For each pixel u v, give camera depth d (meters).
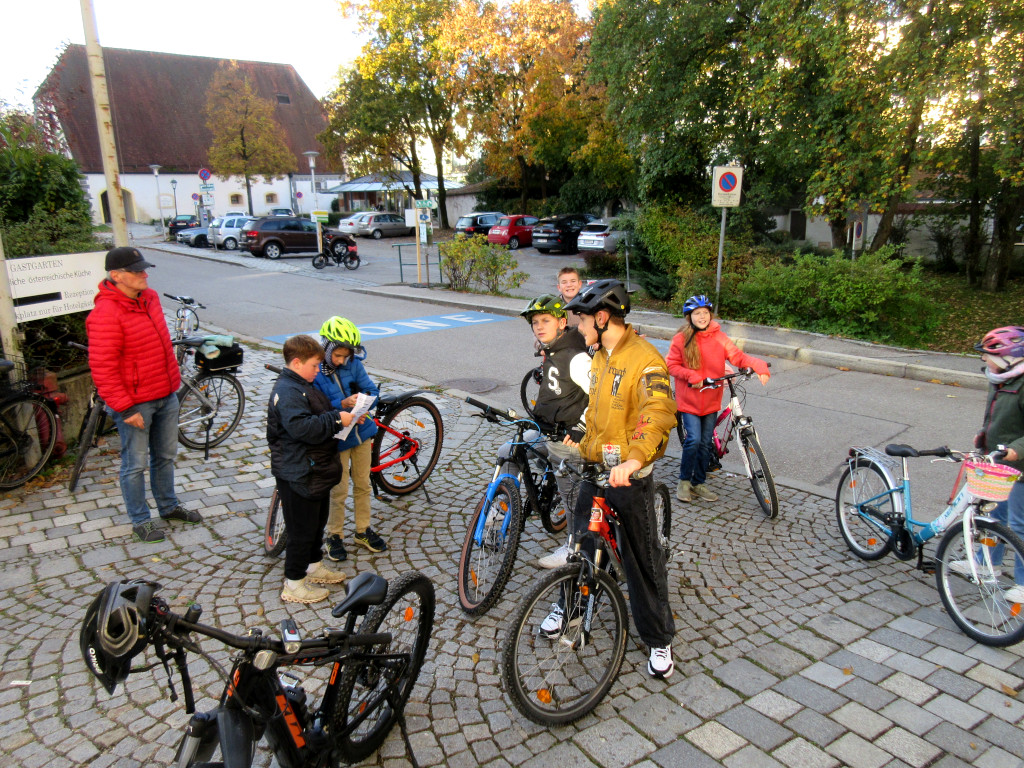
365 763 2.95
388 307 16.36
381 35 36.12
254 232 27.47
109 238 9.30
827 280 12.24
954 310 14.34
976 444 4.20
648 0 15.62
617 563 3.49
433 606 3.34
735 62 15.57
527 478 4.47
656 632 3.39
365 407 4.01
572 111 29.84
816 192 13.75
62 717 3.22
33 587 4.33
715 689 3.41
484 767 2.93
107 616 2.02
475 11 30.44
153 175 48.91
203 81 52.69
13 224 7.88
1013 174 11.97
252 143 39.75
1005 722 3.16
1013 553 3.73
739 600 4.23
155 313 4.96
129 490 4.89
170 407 5.12
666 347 12.01
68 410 6.83
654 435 3.00
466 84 32.12
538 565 4.64
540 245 28.47
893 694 3.36
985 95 11.31
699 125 16.33
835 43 11.80
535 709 3.04
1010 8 10.62
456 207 45.91
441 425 6.02
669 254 16.16
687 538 5.05
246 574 4.52
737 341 11.53
